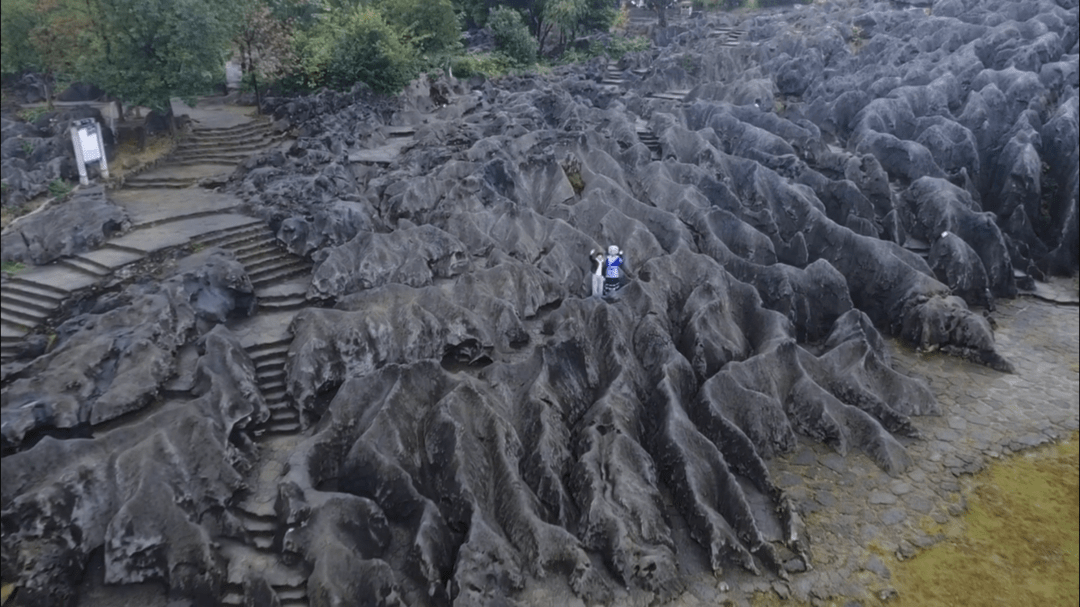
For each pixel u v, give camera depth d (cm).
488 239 2881
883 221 3725
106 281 2217
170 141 3148
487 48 5025
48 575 1625
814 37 5334
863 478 2297
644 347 2538
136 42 2683
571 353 2362
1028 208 3925
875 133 4066
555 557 1828
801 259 3369
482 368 2347
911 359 3028
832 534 2073
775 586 1897
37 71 2584
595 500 1934
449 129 3659
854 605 1842
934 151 4059
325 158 3159
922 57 4781
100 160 2712
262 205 2731
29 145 2547
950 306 3089
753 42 5747
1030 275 3672
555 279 2794
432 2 4316
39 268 2273
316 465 1914
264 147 3344
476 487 1931
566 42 5769
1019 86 4275
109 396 1873
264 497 1864
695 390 2480
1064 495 2231
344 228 2675
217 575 1675
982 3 5428
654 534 1941
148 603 1658
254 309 2384
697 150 3903
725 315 2786
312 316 2227
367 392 2067
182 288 2184
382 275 2539
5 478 1647
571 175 3547
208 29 2770
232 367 2027
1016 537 2069
